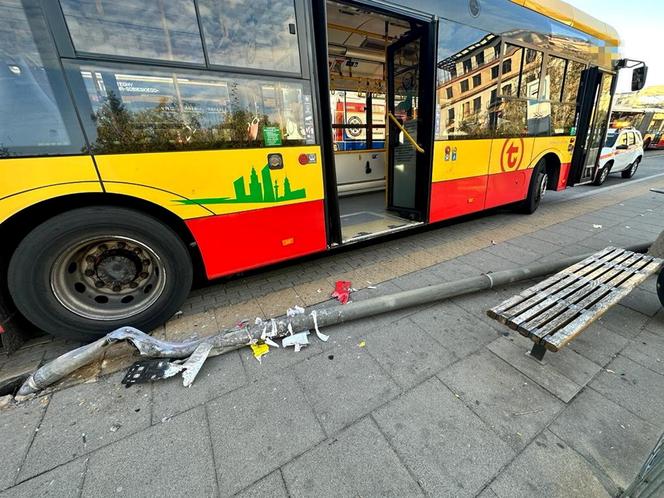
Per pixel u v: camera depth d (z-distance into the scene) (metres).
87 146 1.99
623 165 9.39
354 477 1.38
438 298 2.71
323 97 2.81
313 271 3.50
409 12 3.18
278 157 2.67
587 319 1.94
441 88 3.67
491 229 4.91
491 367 2.00
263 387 1.91
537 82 4.67
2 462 1.49
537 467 1.40
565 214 5.74
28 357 2.23
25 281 2.01
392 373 1.98
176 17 2.11
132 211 2.21
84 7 1.86
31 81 1.81
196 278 3.34
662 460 1.04
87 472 1.44
